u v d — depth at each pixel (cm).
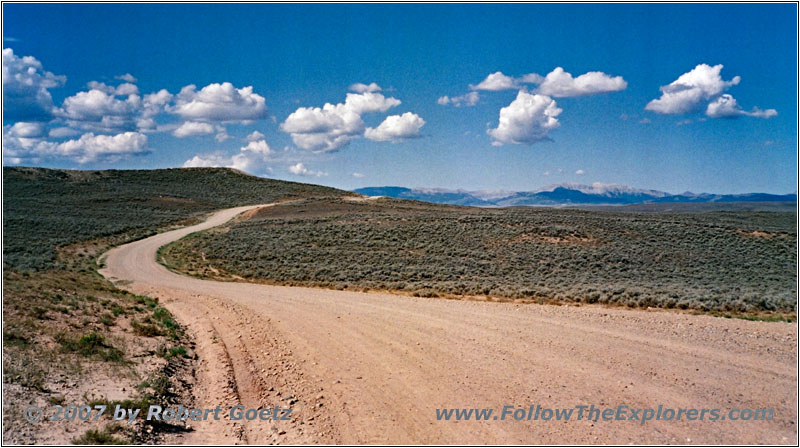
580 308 1931
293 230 5797
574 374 1107
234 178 14112
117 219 7575
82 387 979
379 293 2962
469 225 5725
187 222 7656
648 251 4516
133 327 1606
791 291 2838
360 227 5825
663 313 1784
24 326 1309
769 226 6400
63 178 12106
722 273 3766
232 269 4097
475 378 1106
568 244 4853
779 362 1161
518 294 2716
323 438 832
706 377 1069
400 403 980
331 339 1527
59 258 4253
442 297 2753
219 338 1603
